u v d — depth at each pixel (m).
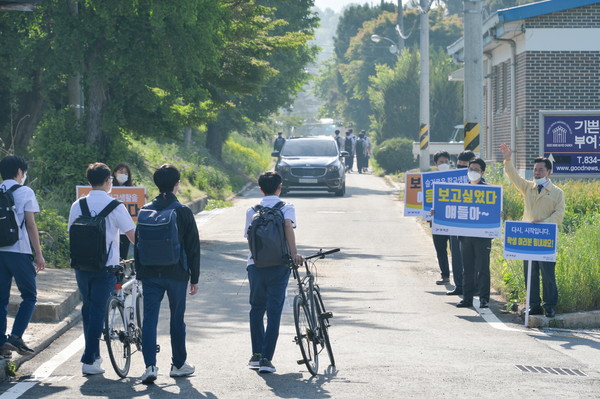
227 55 27.97
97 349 9.63
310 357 9.53
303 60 55.31
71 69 24.77
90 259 9.46
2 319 9.97
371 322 12.93
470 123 21.45
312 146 40.34
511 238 13.07
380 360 10.28
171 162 38.53
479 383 9.09
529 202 13.29
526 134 28.67
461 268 15.45
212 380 9.25
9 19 25.16
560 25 28.41
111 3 23.02
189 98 25.98
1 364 9.36
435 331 12.34
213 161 49.59
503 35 29.11
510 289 14.63
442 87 60.41
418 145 44.88
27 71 26.03
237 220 29.14
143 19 23.97
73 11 24.19
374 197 38.06
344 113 108.31
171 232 9.05
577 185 24.91
